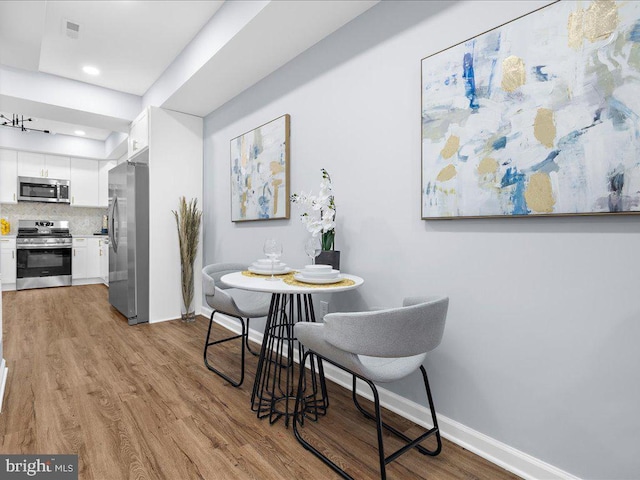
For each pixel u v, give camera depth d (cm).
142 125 385
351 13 211
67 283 582
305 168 255
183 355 271
